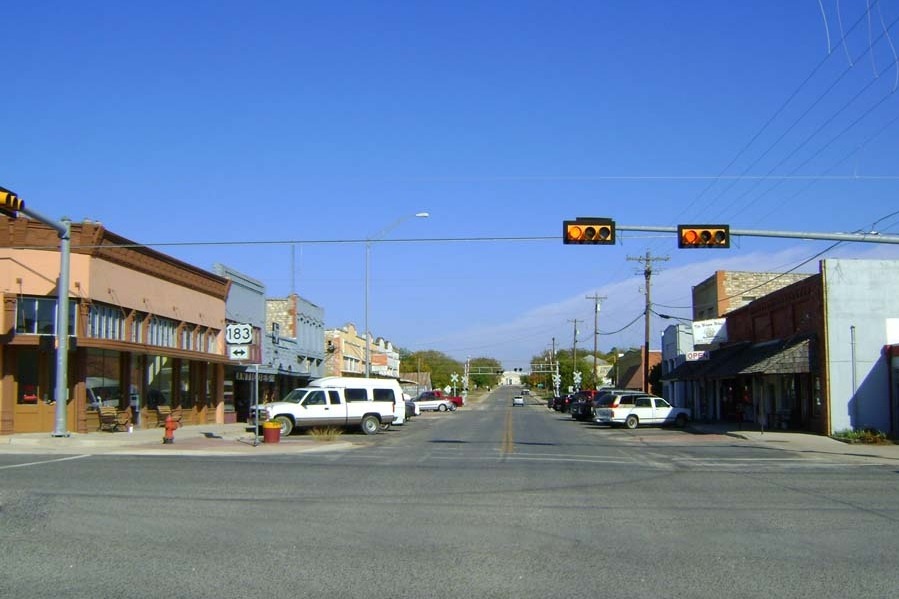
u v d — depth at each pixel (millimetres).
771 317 40312
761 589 8328
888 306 33125
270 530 11211
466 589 8258
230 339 26359
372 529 11375
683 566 9305
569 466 20797
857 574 8977
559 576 8812
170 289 37062
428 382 135250
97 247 28750
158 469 18375
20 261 28688
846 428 32688
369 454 24250
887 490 16031
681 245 21797
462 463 21250
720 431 38281
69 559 9406
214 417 42750
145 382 34844
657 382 68875
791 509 13453
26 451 23391
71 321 29062
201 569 9008
